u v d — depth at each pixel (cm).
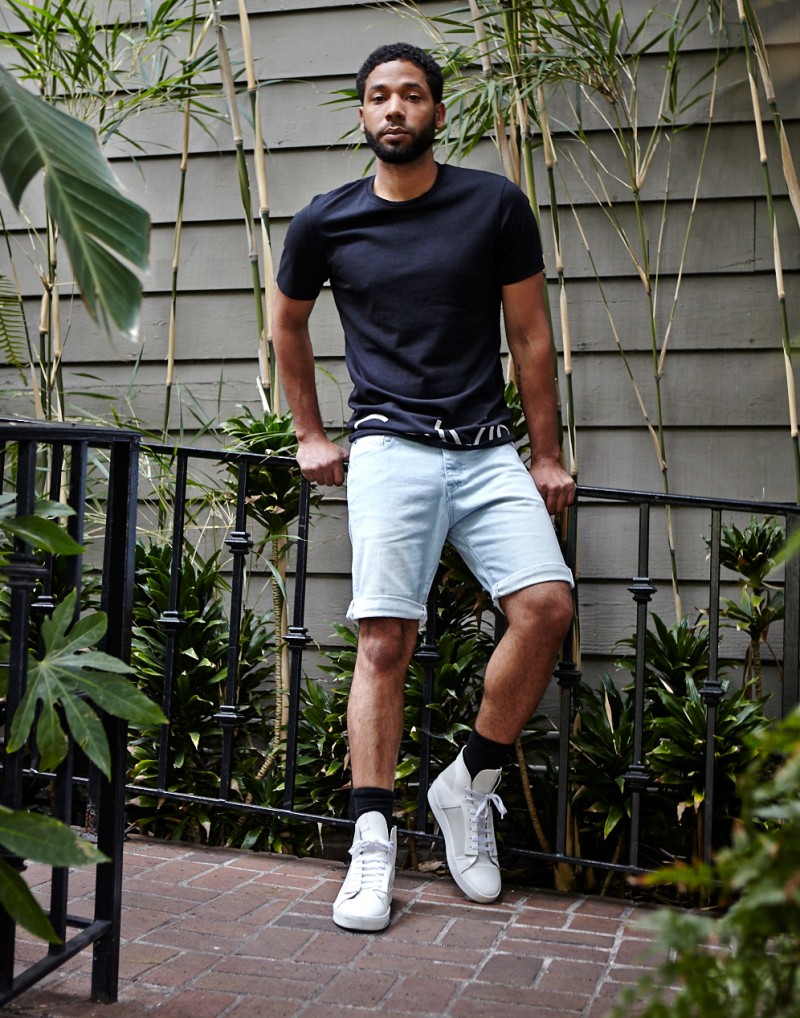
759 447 290
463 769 221
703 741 231
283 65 324
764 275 291
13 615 138
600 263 301
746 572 260
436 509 212
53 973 174
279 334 232
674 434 295
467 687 265
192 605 275
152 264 332
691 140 296
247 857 247
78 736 132
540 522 211
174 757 269
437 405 210
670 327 293
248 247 326
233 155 328
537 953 190
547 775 261
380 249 213
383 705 210
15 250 341
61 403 309
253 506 272
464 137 281
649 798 247
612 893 245
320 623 312
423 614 213
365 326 217
